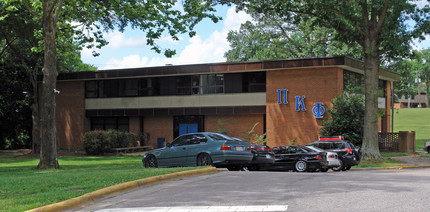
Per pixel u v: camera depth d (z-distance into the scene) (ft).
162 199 31.04
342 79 102.37
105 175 43.50
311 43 159.43
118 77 122.31
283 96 104.22
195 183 39.45
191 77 116.37
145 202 30.14
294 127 102.63
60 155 108.27
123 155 107.86
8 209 26.84
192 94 115.85
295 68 102.53
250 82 109.50
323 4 79.82
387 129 132.57
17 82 126.21
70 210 28.71
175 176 43.91
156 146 124.16
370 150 85.30
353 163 72.02
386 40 79.82
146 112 121.49
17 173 56.90
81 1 81.71
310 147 69.15
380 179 40.91
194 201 29.66
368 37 85.05
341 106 94.02
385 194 30.22
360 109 93.86
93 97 128.57
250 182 39.24
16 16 96.68
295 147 68.44
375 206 25.91
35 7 81.25
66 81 131.95
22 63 116.26
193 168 49.83
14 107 131.75
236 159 55.47
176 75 117.60
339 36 90.74
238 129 113.50
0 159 99.66
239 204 27.86
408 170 66.90
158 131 124.36
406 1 77.71
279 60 103.24
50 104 69.41
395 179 40.96
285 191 32.81
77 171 55.98
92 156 105.40
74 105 130.62
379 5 74.64
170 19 81.51
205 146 56.65
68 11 83.92
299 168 66.64
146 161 63.52
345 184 36.29
